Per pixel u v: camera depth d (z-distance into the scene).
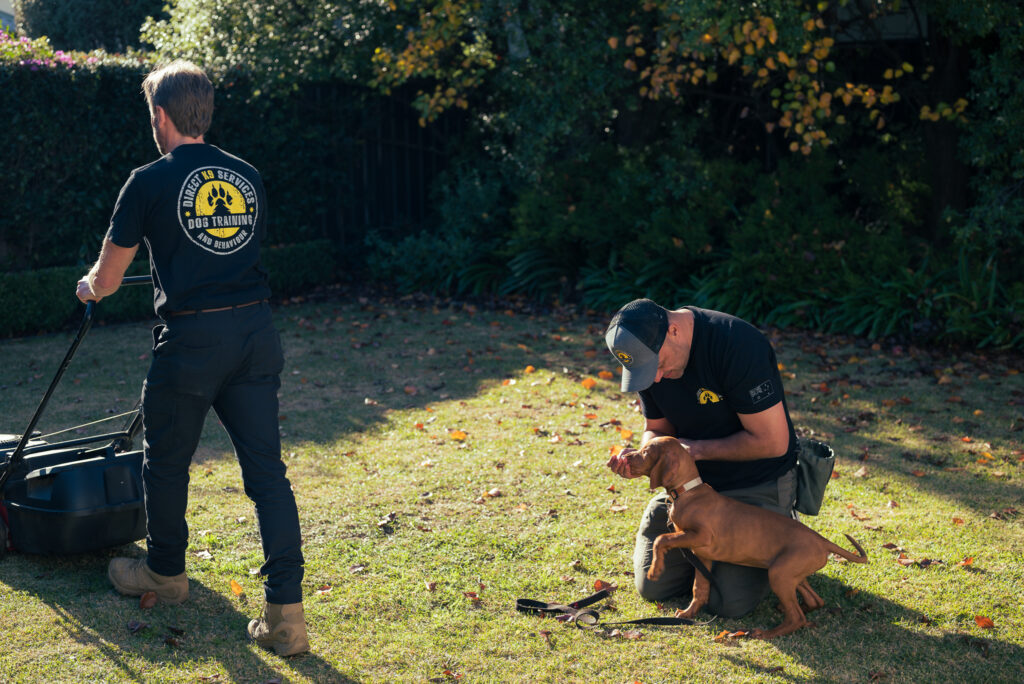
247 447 3.24
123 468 3.83
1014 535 4.31
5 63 8.72
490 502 4.72
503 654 3.27
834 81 9.97
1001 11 7.98
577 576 3.90
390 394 6.86
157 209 3.02
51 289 8.93
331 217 12.49
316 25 10.61
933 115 8.88
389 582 3.82
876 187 10.36
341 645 3.32
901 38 10.80
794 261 9.31
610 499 4.77
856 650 3.28
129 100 9.88
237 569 3.91
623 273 10.41
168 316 3.13
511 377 7.34
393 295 11.34
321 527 4.38
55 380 3.46
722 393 3.40
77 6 14.77
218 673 3.12
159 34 10.96
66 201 9.46
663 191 10.26
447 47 10.35
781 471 3.55
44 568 3.89
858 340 8.70
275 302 10.85
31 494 3.76
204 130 3.22
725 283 9.77
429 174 13.53
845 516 4.52
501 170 11.59
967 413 6.33
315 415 6.28
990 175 8.80
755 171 10.71
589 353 8.05
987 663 3.20
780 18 8.09
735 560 3.37
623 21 9.84
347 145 12.16
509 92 11.12
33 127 9.02
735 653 3.25
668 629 3.43
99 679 3.07
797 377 7.32
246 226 3.20
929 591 3.74
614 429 5.96
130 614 3.51
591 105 10.16
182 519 3.47
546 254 11.03
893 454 5.49
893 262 9.25
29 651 3.23
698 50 8.20
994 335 8.21
